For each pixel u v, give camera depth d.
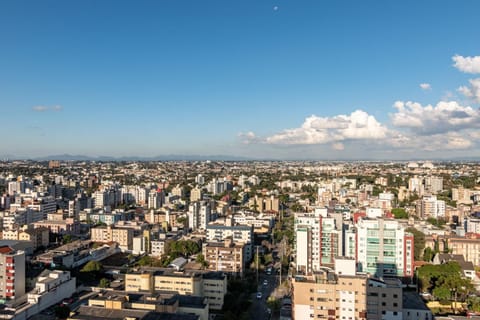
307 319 158.50
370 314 155.00
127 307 171.25
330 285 157.50
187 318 157.75
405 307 185.12
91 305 169.25
